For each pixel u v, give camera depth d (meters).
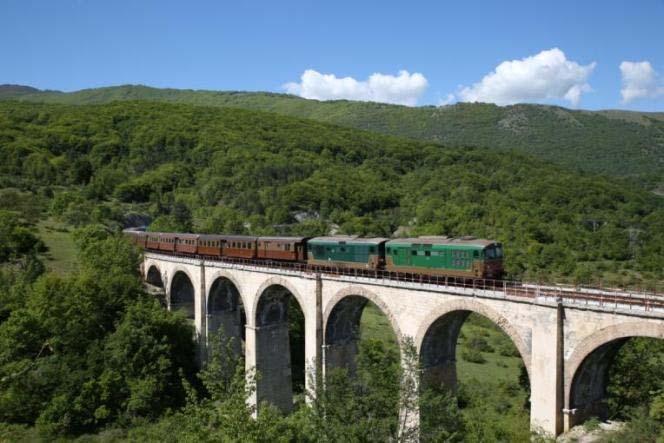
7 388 47.06
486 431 29.91
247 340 50.91
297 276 43.56
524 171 154.50
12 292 57.28
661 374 43.38
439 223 107.62
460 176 149.50
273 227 108.94
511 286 33.03
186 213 112.19
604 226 106.88
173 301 66.94
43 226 92.94
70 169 134.50
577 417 27.34
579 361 26.47
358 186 139.38
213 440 21.03
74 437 45.50
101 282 59.00
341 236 48.06
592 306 25.81
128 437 44.50
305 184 134.00
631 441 25.14
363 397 22.27
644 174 187.62
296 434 22.50
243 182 138.12
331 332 41.69
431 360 34.72
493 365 65.38
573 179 141.50
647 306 24.44
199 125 193.62
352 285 38.62
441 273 36.47
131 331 52.81
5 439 43.50
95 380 49.31
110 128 177.50
